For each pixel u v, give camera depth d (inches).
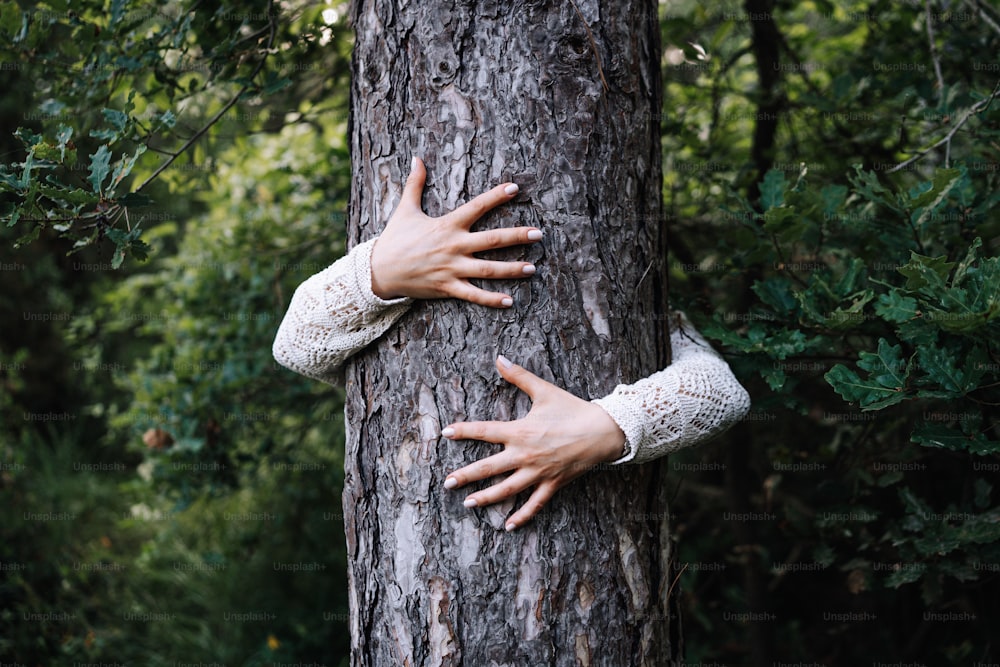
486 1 52.1
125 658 132.1
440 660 53.9
